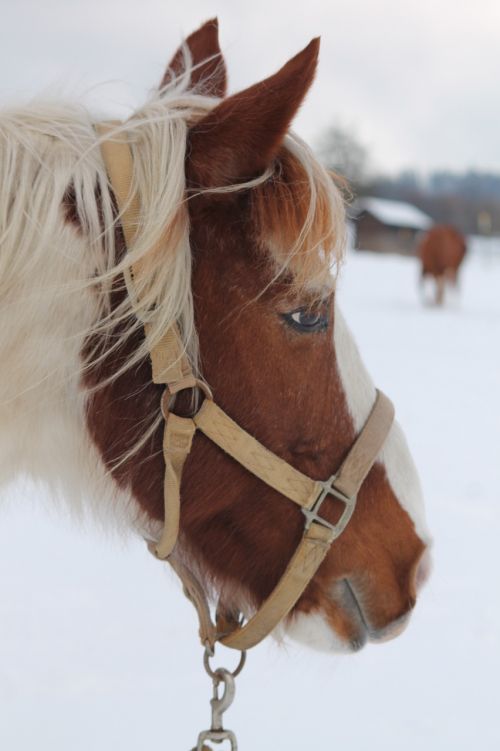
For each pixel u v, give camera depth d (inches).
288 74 55.4
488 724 107.2
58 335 59.9
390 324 540.4
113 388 62.5
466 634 129.8
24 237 58.0
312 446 64.9
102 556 162.1
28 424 63.2
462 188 2470.5
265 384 62.3
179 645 126.8
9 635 126.6
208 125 58.3
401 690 115.3
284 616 68.5
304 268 59.4
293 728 106.3
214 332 61.1
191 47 77.4
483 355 423.8
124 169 59.2
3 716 105.7
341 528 66.4
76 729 103.8
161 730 104.9
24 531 175.9
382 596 69.4
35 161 59.4
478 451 232.7
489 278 1097.4
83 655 122.0
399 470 70.1
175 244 58.4
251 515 66.4
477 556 156.9
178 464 62.4
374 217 1786.4
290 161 60.2
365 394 67.9
